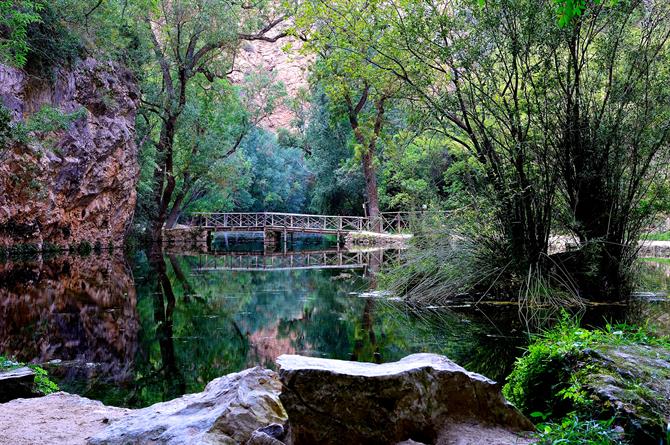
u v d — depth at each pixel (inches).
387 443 95.9
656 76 313.4
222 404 115.1
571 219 331.0
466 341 243.9
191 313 324.5
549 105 318.0
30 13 517.0
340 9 447.8
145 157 884.6
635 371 117.4
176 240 1024.2
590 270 324.2
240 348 241.9
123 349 241.0
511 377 160.2
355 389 97.0
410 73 371.6
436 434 100.7
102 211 777.6
